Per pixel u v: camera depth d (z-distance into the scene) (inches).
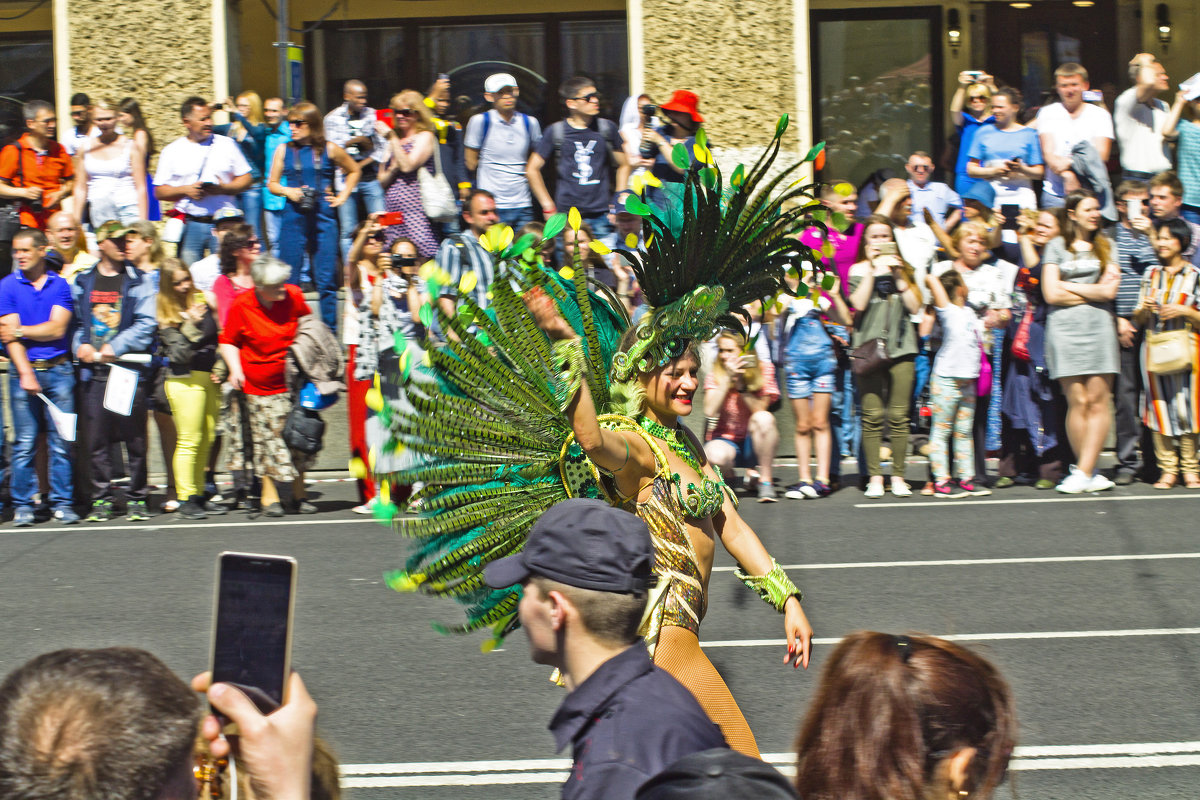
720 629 357.7
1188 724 279.7
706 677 196.1
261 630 107.1
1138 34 776.9
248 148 624.1
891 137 784.3
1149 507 483.8
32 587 411.5
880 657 114.0
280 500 512.7
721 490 211.0
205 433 505.4
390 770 265.6
